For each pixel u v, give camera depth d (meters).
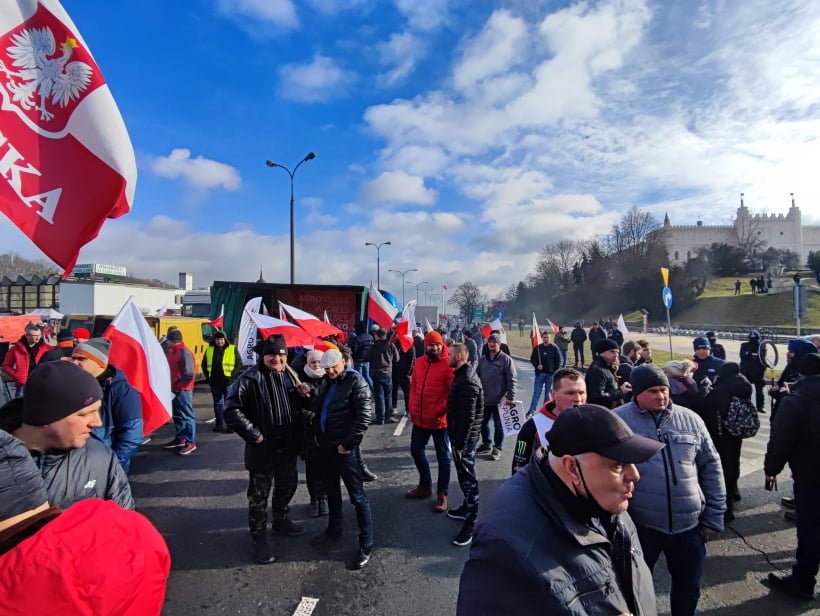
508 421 5.65
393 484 5.71
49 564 1.02
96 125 2.88
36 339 7.79
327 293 14.83
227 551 4.02
